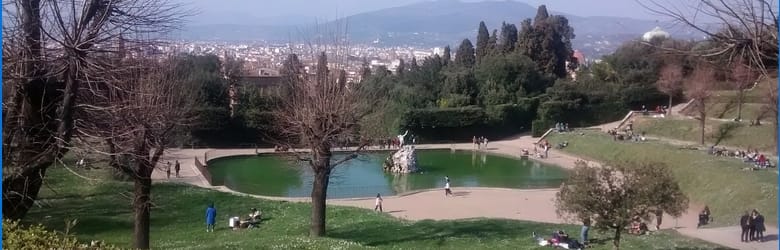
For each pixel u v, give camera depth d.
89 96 13.54
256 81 88.62
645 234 28.22
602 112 88.25
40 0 11.77
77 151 12.82
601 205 21.42
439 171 61.31
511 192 47.75
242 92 77.12
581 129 82.12
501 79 89.12
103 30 12.22
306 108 28.55
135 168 21.80
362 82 35.94
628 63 91.69
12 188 12.34
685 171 49.25
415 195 46.84
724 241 27.27
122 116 15.55
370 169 62.66
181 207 34.53
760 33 6.57
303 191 49.03
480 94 89.06
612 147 65.38
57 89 12.56
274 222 31.81
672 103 88.69
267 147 74.88
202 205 35.31
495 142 82.62
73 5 11.88
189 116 46.28
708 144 62.34
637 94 88.69
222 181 50.34
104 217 29.55
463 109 83.00
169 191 38.22
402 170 59.88
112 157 18.00
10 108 12.27
